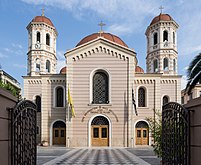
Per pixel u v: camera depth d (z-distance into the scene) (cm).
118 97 3262
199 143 738
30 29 4366
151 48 4309
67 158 2127
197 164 747
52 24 4503
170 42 4159
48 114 3491
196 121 763
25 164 890
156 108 3453
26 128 905
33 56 4281
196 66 1071
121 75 3294
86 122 3238
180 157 843
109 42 3316
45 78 3544
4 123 755
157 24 4222
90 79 3300
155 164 1797
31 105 966
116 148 3047
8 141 780
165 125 1046
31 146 974
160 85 3628
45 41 4350
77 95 3281
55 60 4612
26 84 3938
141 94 3525
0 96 724
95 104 3256
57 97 3556
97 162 1898
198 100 741
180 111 847
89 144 3203
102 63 3319
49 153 2519
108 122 3234
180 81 3734
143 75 3503
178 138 866
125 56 3309
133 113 3269
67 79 3294
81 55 3334
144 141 3400
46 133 3459
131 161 1952
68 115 3244
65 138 3428
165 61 4222
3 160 743
